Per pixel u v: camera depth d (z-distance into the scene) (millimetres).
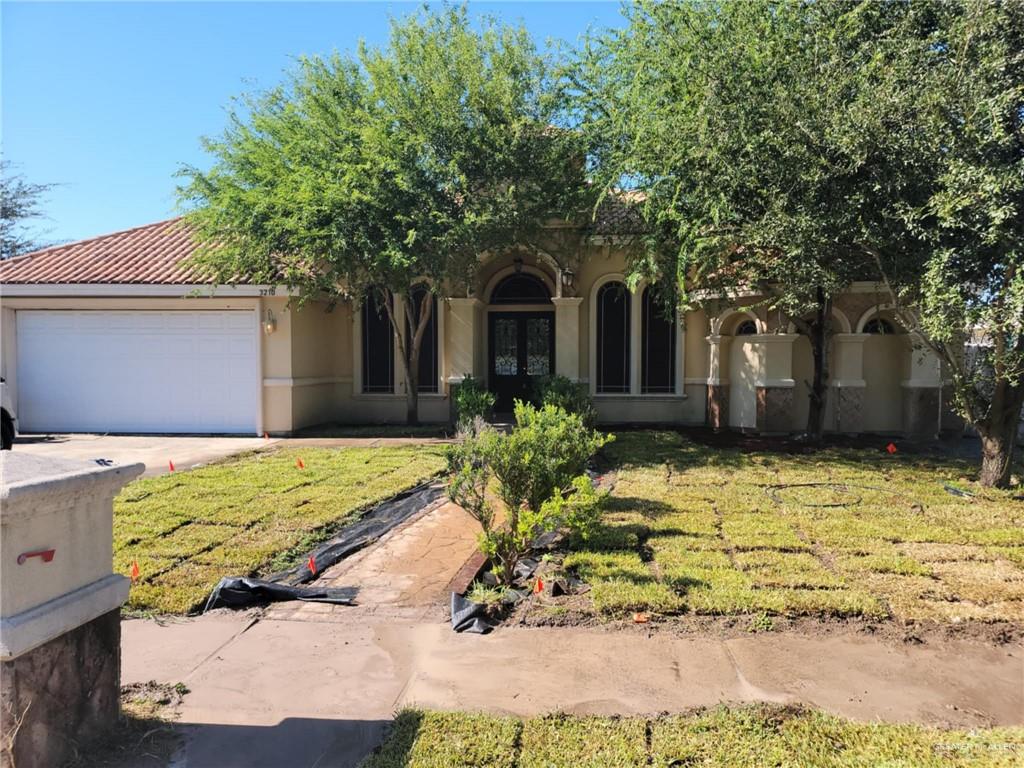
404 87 12281
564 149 12586
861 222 7762
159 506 7781
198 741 3230
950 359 8469
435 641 4371
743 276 11156
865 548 5996
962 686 3713
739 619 4566
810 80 8164
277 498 8242
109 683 3246
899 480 9047
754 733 3213
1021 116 7008
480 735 3215
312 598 5145
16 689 2740
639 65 9961
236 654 4199
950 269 7086
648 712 3445
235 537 6605
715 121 8602
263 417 14664
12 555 2689
